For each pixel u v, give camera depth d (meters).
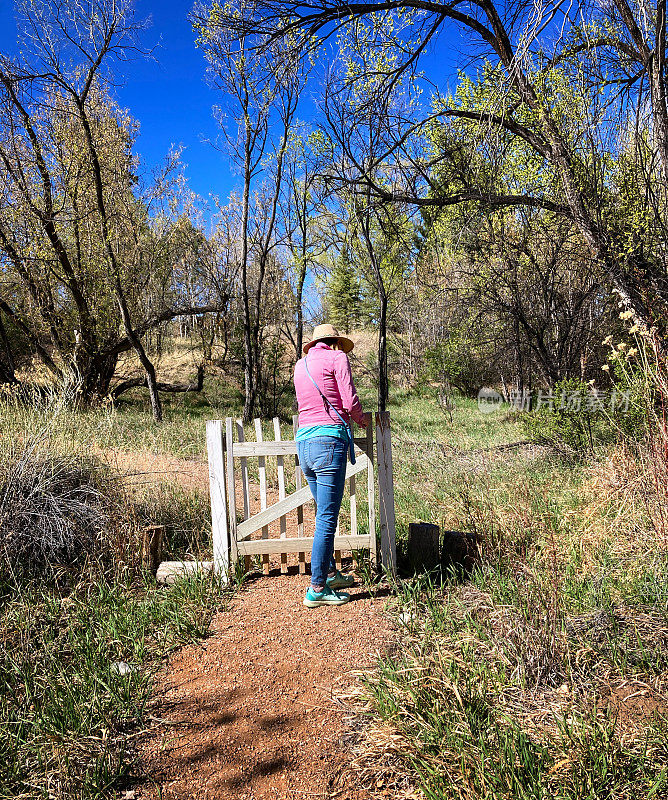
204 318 19.50
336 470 3.78
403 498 6.55
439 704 2.61
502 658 2.96
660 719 2.49
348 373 3.77
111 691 2.90
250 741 2.61
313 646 3.37
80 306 14.25
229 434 4.28
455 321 15.88
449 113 7.65
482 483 6.75
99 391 15.00
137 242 16.14
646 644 3.06
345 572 4.39
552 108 7.31
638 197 6.69
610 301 9.94
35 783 2.35
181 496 5.89
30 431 5.45
